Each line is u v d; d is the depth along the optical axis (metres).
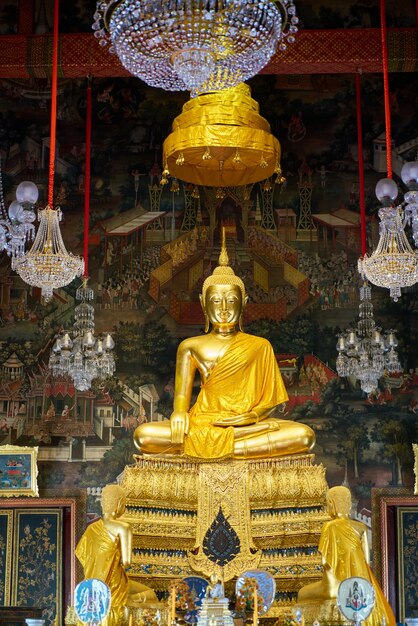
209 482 10.84
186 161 12.80
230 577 10.44
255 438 11.16
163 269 14.30
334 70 13.40
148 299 14.20
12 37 13.41
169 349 14.02
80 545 9.62
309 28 13.95
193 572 10.60
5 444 13.52
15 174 14.48
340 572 9.29
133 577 10.55
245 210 14.48
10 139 14.57
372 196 14.43
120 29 8.55
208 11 8.30
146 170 14.59
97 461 13.48
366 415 13.59
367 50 13.15
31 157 14.55
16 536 12.88
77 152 14.62
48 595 12.65
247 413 11.63
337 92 14.69
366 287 13.20
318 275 14.21
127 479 10.88
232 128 11.86
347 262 14.23
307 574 10.51
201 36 8.45
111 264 14.30
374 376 13.23
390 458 13.41
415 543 12.88
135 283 14.24
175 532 10.73
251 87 14.73
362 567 9.30
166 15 8.28
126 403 13.75
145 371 13.92
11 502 12.98
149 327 14.09
